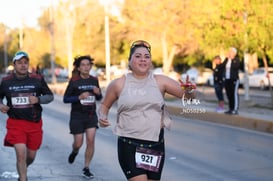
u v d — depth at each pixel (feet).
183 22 164.35
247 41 88.53
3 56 467.11
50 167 45.19
